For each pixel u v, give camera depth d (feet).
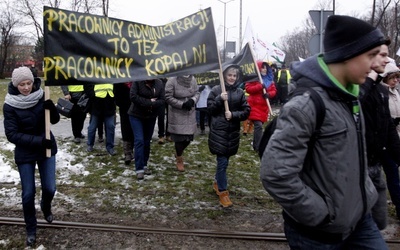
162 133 27.66
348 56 7.09
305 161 7.39
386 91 11.69
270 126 7.83
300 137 6.98
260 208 17.25
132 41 15.40
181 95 20.83
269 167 7.07
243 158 24.82
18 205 16.98
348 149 7.14
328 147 7.11
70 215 16.05
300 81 7.50
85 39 14.37
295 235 7.74
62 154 24.07
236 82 17.29
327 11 27.43
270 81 26.22
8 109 12.85
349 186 7.18
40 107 13.32
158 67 15.81
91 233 14.58
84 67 14.35
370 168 10.85
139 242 14.07
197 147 27.17
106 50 14.80
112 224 15.31
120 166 22.44
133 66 15.38
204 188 19.40
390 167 15.40
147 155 21.24
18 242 13.83
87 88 23.89
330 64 7.43
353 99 7.34
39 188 18.80
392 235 14.88
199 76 25.45
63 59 13.94
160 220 15.85
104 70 14.73
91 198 17.81
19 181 19.79
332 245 7.54
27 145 12.90
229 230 15.06
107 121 24.27
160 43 16.07
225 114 16.49
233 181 20.62
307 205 7.01
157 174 21.29
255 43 40.37
